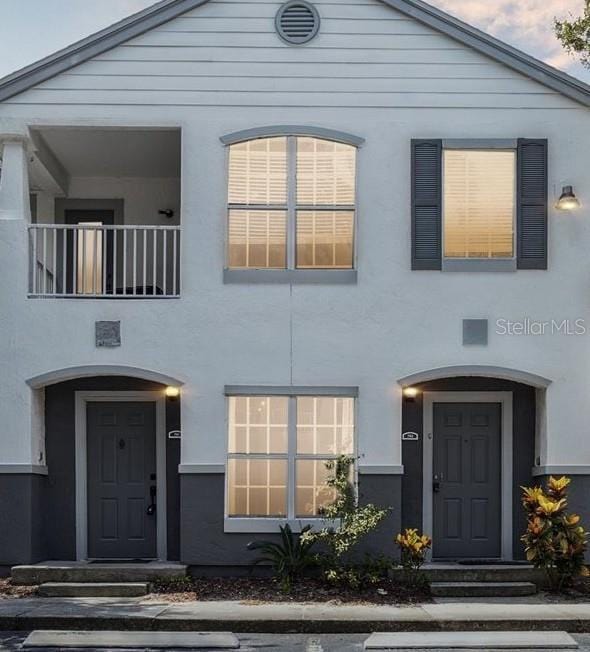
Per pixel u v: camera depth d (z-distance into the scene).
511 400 11.44
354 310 10.93
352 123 11.05
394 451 10.83
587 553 10.67
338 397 10.93
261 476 10.91
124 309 10.88
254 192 11.06
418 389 11.43
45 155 11.91
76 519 11.35
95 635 8.46
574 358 10.97
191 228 10.95
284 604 9.39
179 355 10.86
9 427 10.77
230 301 10.91
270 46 11.10
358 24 11.14
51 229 12.58
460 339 10.92
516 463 11.38
